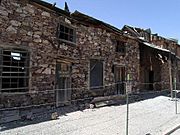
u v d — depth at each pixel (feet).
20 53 30.68
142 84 64.95
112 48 48.42
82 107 37.29
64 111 33.42
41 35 33.01
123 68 52.60
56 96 35.29
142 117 32.81
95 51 43.60
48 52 33.94
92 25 42.96
